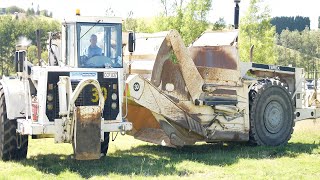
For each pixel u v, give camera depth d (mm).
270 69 15023
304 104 15750
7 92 11242
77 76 10820
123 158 11945
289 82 15453
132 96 12023
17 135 11445
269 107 14062
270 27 43750
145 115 13734
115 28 11445
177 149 13641
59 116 10602
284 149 13305
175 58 12633
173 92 12664
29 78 11227
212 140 13289
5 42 49281
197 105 12922
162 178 9672
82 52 11195
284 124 14328
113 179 9555
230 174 10336
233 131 13539
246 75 14547
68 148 13531
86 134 10148
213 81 13281
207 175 10211
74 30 11195
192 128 12828
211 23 37781
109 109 11102
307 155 12688
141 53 13211
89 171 10344
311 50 108188
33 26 43781
